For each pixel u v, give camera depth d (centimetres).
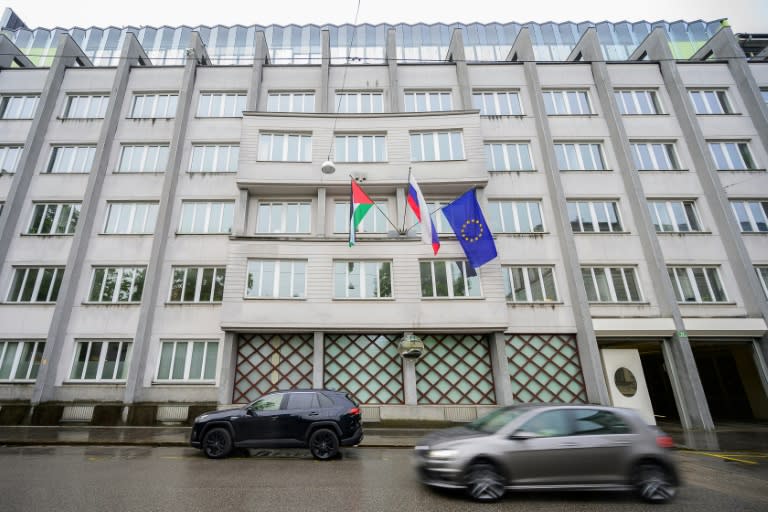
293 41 2975
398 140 1664
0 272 1570
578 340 1497
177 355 1501
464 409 1376
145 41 2925
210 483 667
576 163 1797
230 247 1461
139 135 1814
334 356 1453
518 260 1606
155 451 954
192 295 1585
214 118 1831
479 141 1652
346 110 1847
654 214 1711
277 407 888
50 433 1185
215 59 2878
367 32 3006
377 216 1627
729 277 1592
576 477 585
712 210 1683
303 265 1480
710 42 2075
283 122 1667
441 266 1487
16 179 1672
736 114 1861
